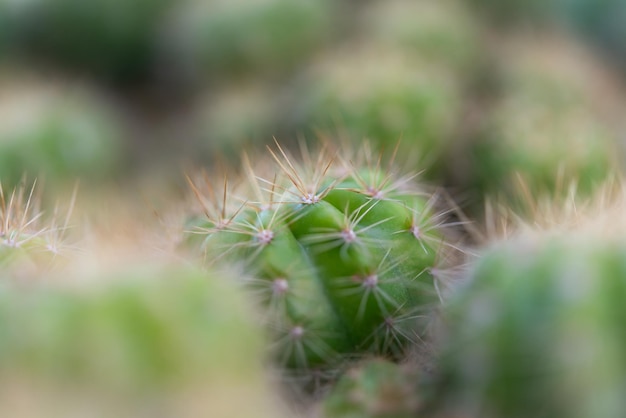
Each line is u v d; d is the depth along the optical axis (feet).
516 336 0.60
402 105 1.08
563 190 1.00
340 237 0.72
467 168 1.08
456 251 0.77
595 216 0.67
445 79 1.23
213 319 0.60
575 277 0.59
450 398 0.63
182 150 1.26
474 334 0.61
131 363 0.58
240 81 1.37
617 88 1.38
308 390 0.72
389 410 0.67
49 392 0.57
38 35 1.50
